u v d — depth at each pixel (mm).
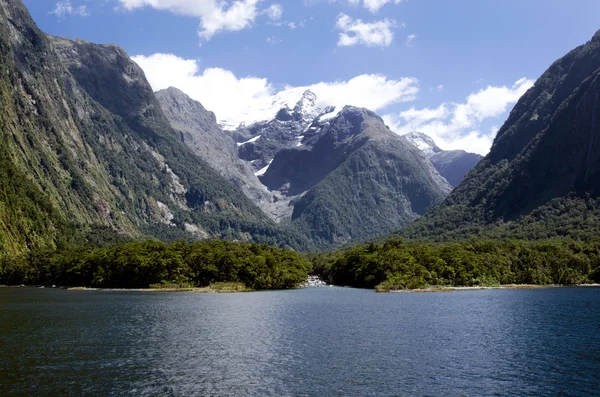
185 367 77188
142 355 85250
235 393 64875
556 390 65750
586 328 110625
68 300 182875
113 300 183875
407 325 116750
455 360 81188
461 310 144375
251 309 151375
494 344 93625
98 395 63844
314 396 63656
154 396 63688
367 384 68438
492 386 67500
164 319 128625
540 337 100250
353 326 115875
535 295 192875
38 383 68438
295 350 89188
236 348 91062
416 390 65875
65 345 93500
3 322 122875
